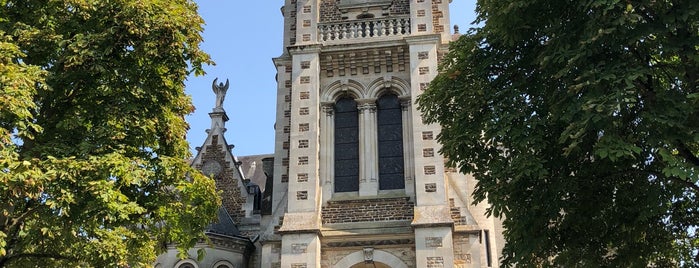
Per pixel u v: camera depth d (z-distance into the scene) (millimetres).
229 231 30219
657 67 15133
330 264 25125
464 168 17375
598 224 16344
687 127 13430
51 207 13383
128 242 16219
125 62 15859
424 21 28453
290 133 27031
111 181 13867
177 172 16141
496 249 27922
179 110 17516
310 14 29250
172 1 16641
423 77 27141
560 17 15406
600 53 14438
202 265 28438
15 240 15305
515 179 14953
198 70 16719
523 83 16391
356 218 25750
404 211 25625
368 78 28219
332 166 27031
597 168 15625
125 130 15727
